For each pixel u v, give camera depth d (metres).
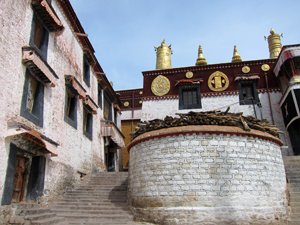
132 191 11.12
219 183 9.42
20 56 9.67
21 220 8.05
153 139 10.64
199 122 10.41
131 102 27.73
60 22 12.61
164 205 9.57
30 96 10.63
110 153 22.12
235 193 9.34
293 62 18.28
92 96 17.97
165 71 23.02
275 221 9.56
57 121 12.41
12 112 8.95
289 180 12.22
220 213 9.02
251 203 9.37
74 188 13.68
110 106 22.97
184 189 9.49
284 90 20.27
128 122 27.12
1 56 8.56
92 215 10.43
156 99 22.34
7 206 8.16
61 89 13.14
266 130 11.05
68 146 13.47
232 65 22.03
